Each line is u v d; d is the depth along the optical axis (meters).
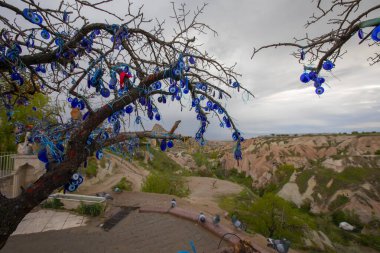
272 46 2.01
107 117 2.17
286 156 64.12
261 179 54.72
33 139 2.29
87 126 2.10
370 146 65.12
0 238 1.88
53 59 2.43
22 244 7.29
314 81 1.90
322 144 74.75
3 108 3.37
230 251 5.95
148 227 9.05
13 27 2.13
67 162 2.04
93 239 7.85
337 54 1.89
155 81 2.29
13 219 1.91
